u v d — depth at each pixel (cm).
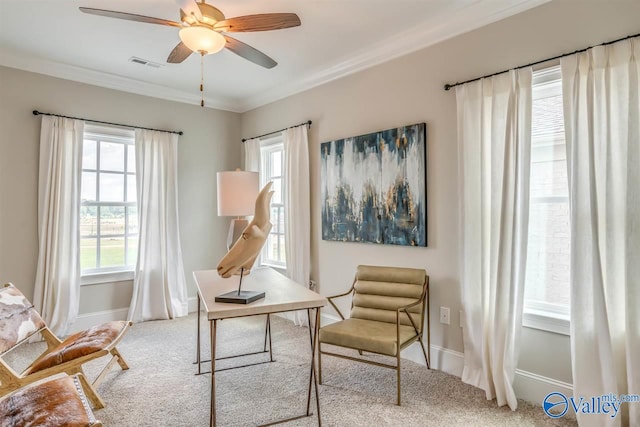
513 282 233
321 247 393
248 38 310
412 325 268
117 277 409
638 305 190
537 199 249
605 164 203
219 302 197
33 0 253
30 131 356
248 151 486
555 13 229
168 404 236
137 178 413
